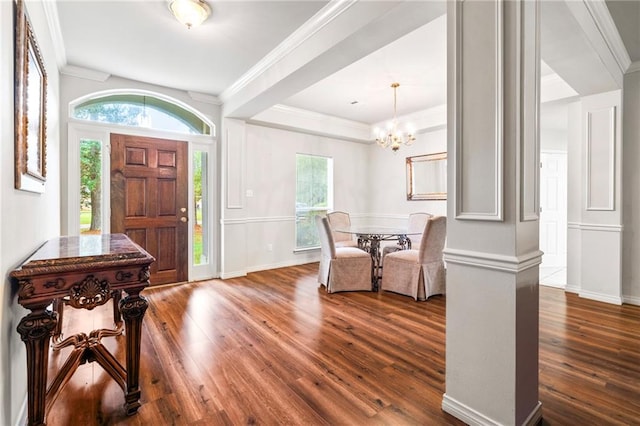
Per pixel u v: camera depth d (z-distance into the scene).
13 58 1.45
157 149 4.13
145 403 1.76
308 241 5.86
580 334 2.66
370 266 4.00
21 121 1.48
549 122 5.05
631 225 3.48
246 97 3.84
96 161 3.71
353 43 2.43
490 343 1.52
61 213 3.46
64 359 2.26
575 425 1.58
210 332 2.70
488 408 1.53
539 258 1.58
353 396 1.82
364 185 6.57
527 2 1.49
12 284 1.43
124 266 1.61
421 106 5.01
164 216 4.20
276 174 5.34
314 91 4.33
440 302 3.55
